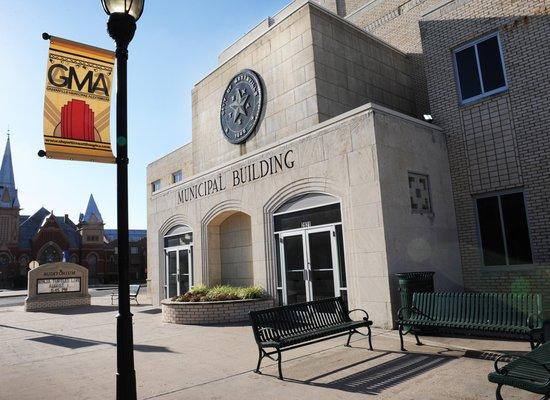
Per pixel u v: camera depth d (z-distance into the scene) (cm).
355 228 1002
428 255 1055
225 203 1438
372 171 978
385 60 1571
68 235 7925
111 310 1845
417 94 1645
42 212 8512
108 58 599
